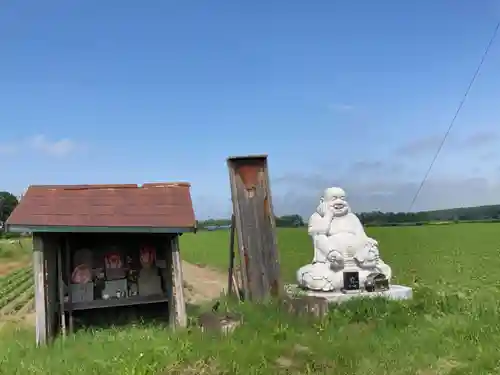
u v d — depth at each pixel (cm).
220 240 5075
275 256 1330
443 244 3384
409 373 730
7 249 4194
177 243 1086
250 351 813
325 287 1275
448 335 916
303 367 762
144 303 1189
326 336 910
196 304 1471
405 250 3067
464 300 1180
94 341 964
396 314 1043
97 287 1199
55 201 1066
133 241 1249
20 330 1227
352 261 1305
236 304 1241
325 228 1349
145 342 909
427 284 1631
